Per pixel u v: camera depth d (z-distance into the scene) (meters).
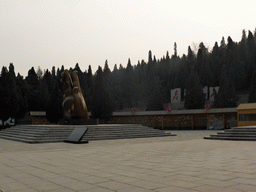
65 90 26.36
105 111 50.03
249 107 29.00
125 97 107.69
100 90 51.31
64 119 25.98
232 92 62.06
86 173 6.52
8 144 16.80
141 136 23.06
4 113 46.50
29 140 18.28
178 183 5.26
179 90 73.88
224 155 9.88
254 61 83.81
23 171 6.88
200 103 57.50
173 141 18.20
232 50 90.19
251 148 12.42
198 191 4.58
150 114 46.06
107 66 105.06
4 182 5.54
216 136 19.95
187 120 44.09
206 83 85.50
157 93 65.38
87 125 24.33
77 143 16.58
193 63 100.25
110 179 5.76
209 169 6.89
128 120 49.66
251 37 97.25
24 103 54.16
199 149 12.30
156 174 6.29
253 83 55.16
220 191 4.57
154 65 127.31
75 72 26.59
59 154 10.75
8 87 49.06
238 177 5.82
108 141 18.61
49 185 5.22
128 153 10.95
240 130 19.61
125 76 111.06
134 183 5.32
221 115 40.81
